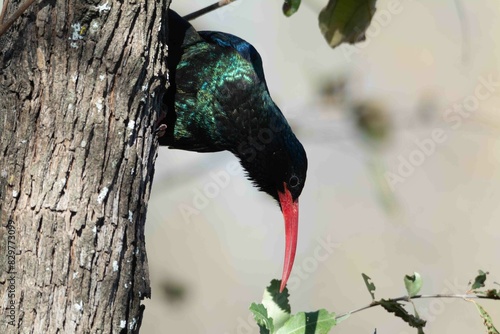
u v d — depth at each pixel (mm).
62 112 6180
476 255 16375
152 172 6688
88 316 6102
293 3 7949
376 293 15812
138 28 6469
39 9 6266
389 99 13719
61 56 6242
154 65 6605
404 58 16547
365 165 13000
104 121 6262
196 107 9055
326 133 12078
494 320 15773
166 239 15477
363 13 8266
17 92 6172
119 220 6277
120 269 6250
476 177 16734
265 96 9219
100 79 6293
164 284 13742
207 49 9008
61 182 6102
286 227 9797
